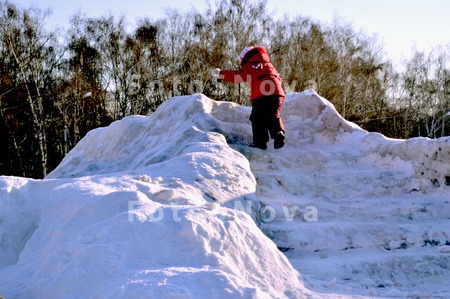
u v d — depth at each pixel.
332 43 32.53
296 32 30.77
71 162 8.53
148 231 3.41
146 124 7.68
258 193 5.51
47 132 30.08
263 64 6.57
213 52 28.19
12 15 27.47
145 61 30.83
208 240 3.46
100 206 3.76
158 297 2.79
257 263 3.51
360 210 5.35
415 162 6.00
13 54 25.52
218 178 4.85
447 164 5.68
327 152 6.59
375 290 3.81
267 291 3.30
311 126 7.20
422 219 5.34
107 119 30.52
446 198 5.59
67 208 3.95
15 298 3.17
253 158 6.16
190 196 4.31
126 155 7.34
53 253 3.40
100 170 7.32
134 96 30.36
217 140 6.01
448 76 37.94
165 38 31.23
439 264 4.44
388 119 34.75
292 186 5.74
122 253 3.26
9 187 4.24
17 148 25.56
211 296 2.86
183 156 5.20
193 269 3.11
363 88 34.28
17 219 4.13
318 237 4.75
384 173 6.07
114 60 30.95
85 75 30.09
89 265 3.18
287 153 6.43
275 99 6.43
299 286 3.52
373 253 4.69
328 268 4.24
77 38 30.77
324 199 5.68
